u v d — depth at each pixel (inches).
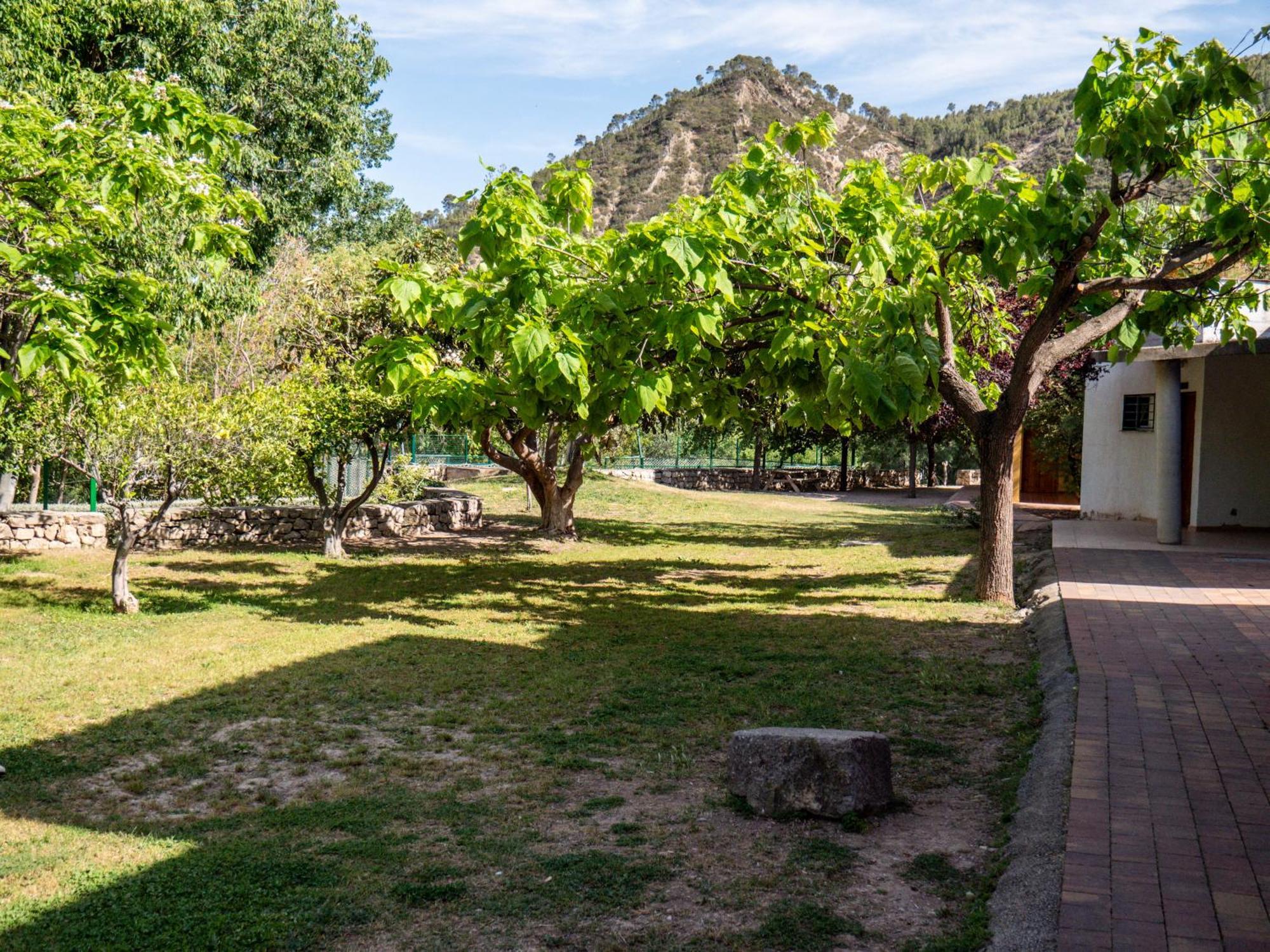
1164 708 250.4
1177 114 296.8
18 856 177.2
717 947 141.9
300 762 237.8
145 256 494.3
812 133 331.6
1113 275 431.5
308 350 626.8
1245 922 138.3
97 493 668.7
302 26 826.2
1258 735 227.8
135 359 310.0
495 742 250.8
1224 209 344.5
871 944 142.1
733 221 303.3
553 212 348.5
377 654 355.6
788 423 358.3
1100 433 780.0
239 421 439.8
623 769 227.3
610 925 149.3
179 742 253.8
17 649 360.2
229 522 684.1
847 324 321.4
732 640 375.2
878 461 1626.5
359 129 903.7
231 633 396.2
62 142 285.0
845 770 191.9
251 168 737.0
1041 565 525.3
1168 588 434.0
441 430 419.8
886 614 424.5
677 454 1632.6
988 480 440.8
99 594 484.1
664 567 605.3
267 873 167.8
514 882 164.1
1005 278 318.3
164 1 587.2
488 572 583.2
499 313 303.7
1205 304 438.9
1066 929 136.4
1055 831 173.6
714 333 291.0
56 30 522.0
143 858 175.8
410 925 149.3
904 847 179.6
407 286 314.0
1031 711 268.5
